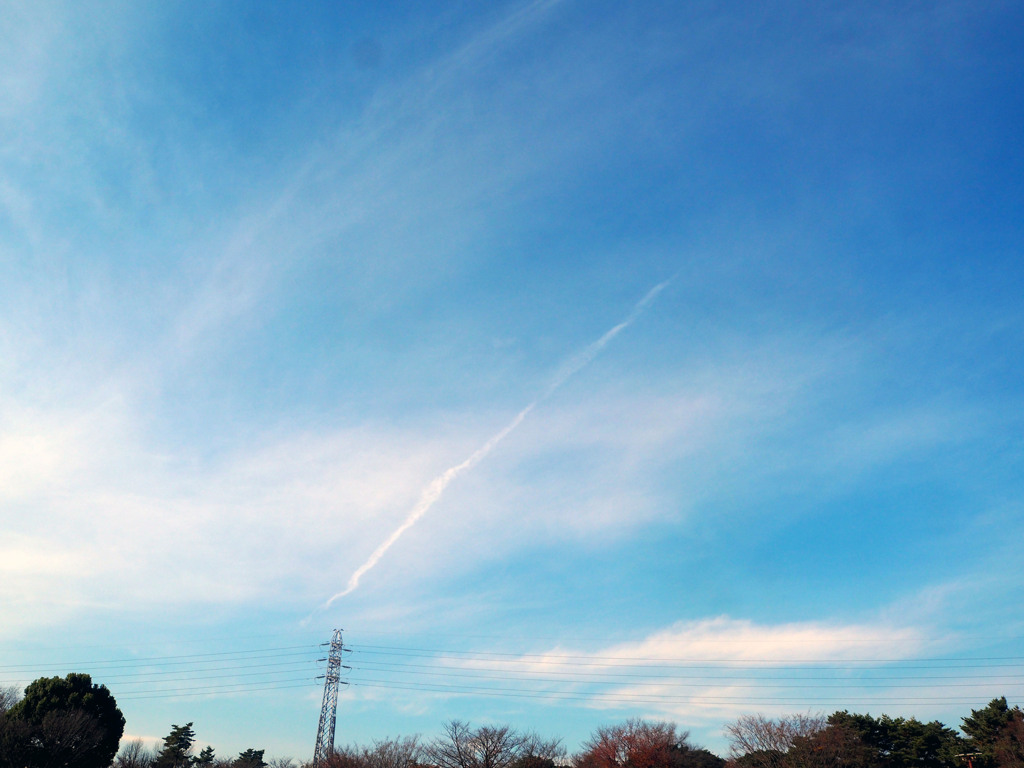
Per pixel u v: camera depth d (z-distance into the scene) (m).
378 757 82.00
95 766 82.25
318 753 79.19
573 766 92.75
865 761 76.81
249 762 114.00
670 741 93.06
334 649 84.81
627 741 92.06
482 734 81.62
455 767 79.25
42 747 74.88
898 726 82.81
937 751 78.31
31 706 81.31
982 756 75.50
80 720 78.81
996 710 80.19
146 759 99.38
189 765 113.38
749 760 79.81
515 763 81.06
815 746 77.44
